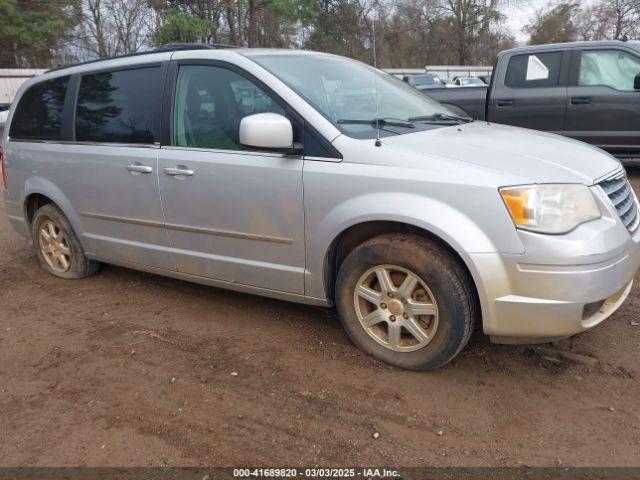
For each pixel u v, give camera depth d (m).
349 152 3.14
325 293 3.43
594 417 2.80
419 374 3.21
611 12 40.09
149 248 4.13
